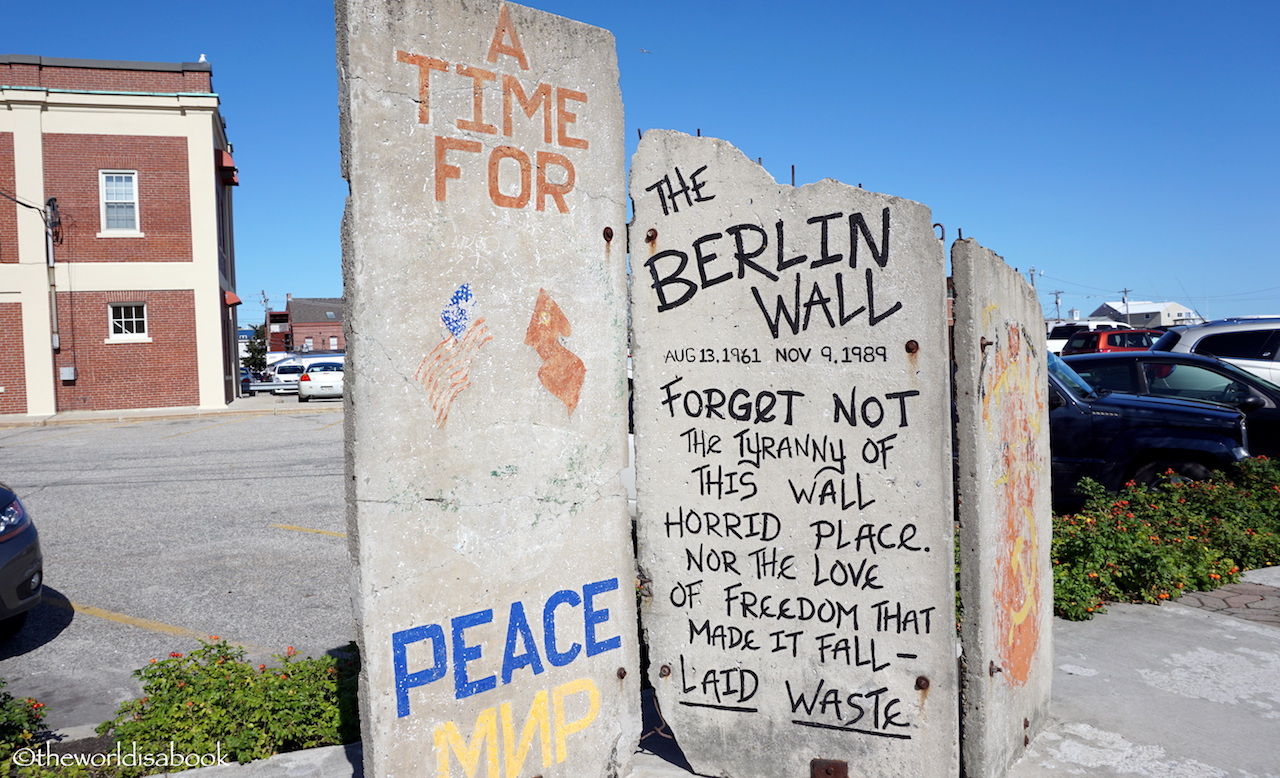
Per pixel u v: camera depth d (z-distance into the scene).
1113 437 8.36
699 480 3.50
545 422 3.28
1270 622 5.41
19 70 23.27
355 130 2.80
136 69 24.28
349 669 4.29
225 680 4.11
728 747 3.50
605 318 3.46
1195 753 3.63
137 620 5.93
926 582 3.23
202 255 24.81
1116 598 5.82
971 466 3.12
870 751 3.32
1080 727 3.87
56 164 23.61
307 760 3.63
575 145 3.35
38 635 5.66
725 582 3.47
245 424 20.58
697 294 3.48
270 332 87.75
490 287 3.12
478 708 3.11
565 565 3.34
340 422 20.59
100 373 24.19
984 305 3.18
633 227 3.54
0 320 23.44
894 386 3.25
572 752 3.37
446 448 3.02
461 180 3.04
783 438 3.39
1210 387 10.02
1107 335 18.22
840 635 3.35
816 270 3.34
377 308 2.85
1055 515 8.73
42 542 8.23
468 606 3.08
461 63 3.04
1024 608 3.64
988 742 3.22
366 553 2.84
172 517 9.38
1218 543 6.79
